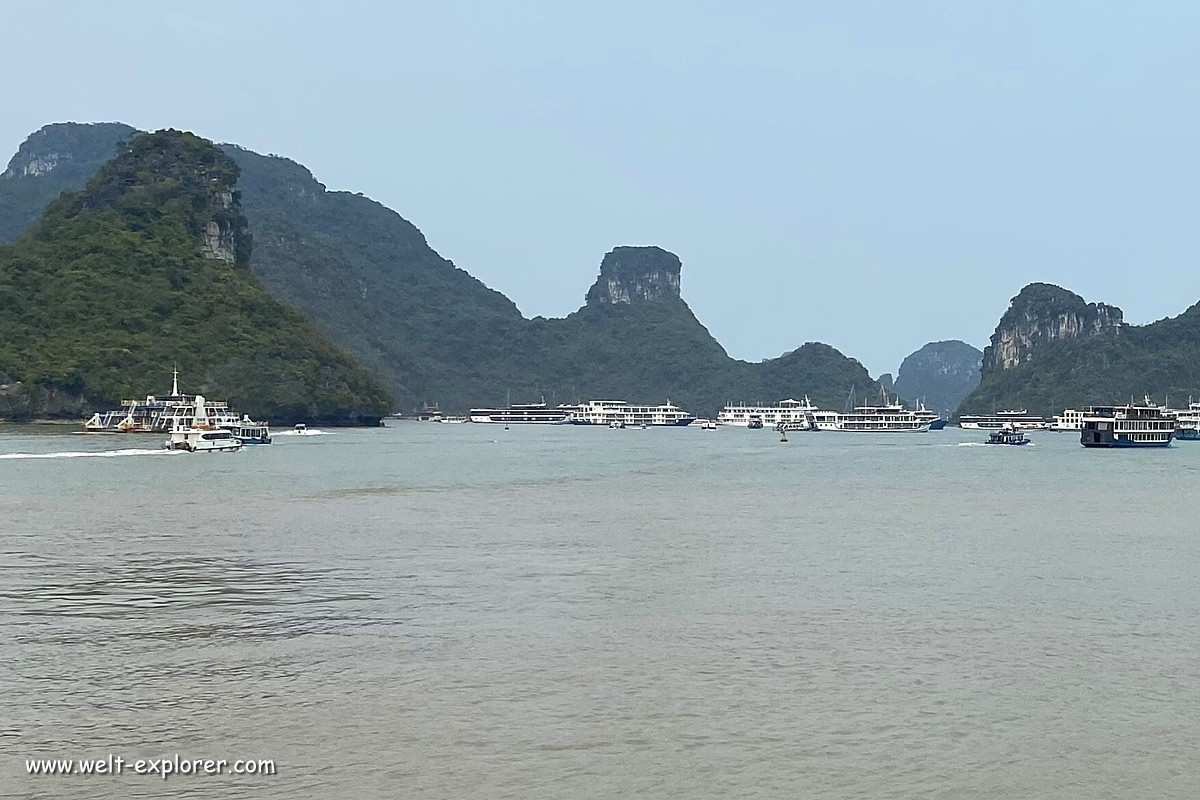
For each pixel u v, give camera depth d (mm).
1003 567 69312
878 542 80812
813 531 87250
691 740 36000
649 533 84812
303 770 33438
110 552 72438
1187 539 84250
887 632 50406
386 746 35250
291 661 44625
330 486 124625
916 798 32000
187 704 39031
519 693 40531
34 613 53344
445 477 142750
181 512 96125
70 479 130125
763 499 115875
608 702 39562
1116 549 78250
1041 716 38625
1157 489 133500
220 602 56031
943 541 81875
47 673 42750
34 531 82750
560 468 165000
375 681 41875
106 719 37562
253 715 37938
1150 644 48656
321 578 63031
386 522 90188
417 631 49781
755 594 59188
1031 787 32844
